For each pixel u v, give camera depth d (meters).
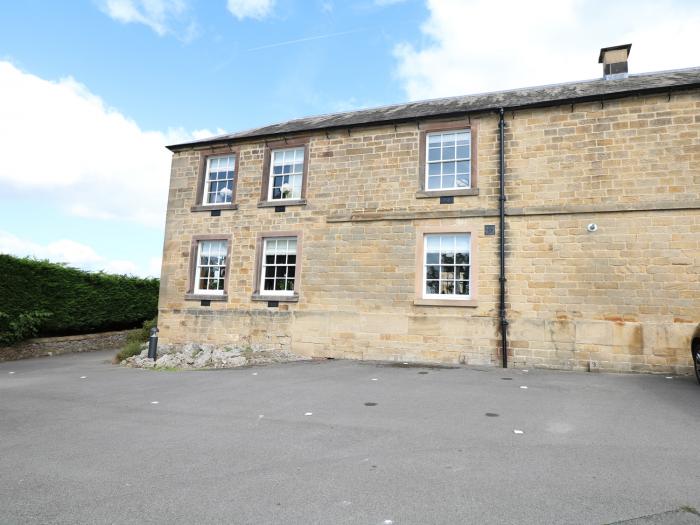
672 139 10.19
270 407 7.04
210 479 4.22
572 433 5.48
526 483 4.04
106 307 18.11
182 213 14.62
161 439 5.49
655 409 6.57
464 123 11.88
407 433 5.57
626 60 12.78
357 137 12.91
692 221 9.84
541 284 10.69
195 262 14.27
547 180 10.97
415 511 3.55
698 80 10.29
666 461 4.53
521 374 9.67
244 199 13.92
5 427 6.09
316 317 12.57
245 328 13.27
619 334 10.02
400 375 9.63
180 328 13.98
